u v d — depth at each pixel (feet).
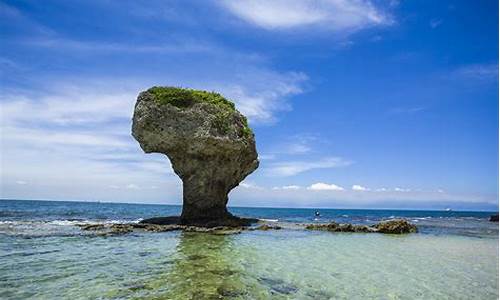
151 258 60.44
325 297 41.45
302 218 251.19
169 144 119.14
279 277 49.85
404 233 120.26
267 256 66.03
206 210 124.06
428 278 52.44
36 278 45.27
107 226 106.01
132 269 51.65
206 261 59.31
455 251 79.51
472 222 213.46
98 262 55.98
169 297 38.91
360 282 48.88
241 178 136.26
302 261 62.13
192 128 117.60
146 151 122.93
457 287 47.78
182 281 45.52
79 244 73.77
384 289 45.93
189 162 120.98
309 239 93.76
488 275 55.06
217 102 124.98
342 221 212.23
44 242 75.05
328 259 64.95
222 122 121.19
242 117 133.90
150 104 118.62
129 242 78.74
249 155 131.64
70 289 40.96
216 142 117.70
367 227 122.93
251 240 88.38
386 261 64.85
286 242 86.43
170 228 105.50
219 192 126.93
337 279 50.01
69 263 54.65
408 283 49.26
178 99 120.47
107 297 38.37
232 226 117.60
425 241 97.50
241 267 55.52
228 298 39.24
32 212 213.25
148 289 41.63
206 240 85.71
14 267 51.03
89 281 44.45
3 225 106.63
